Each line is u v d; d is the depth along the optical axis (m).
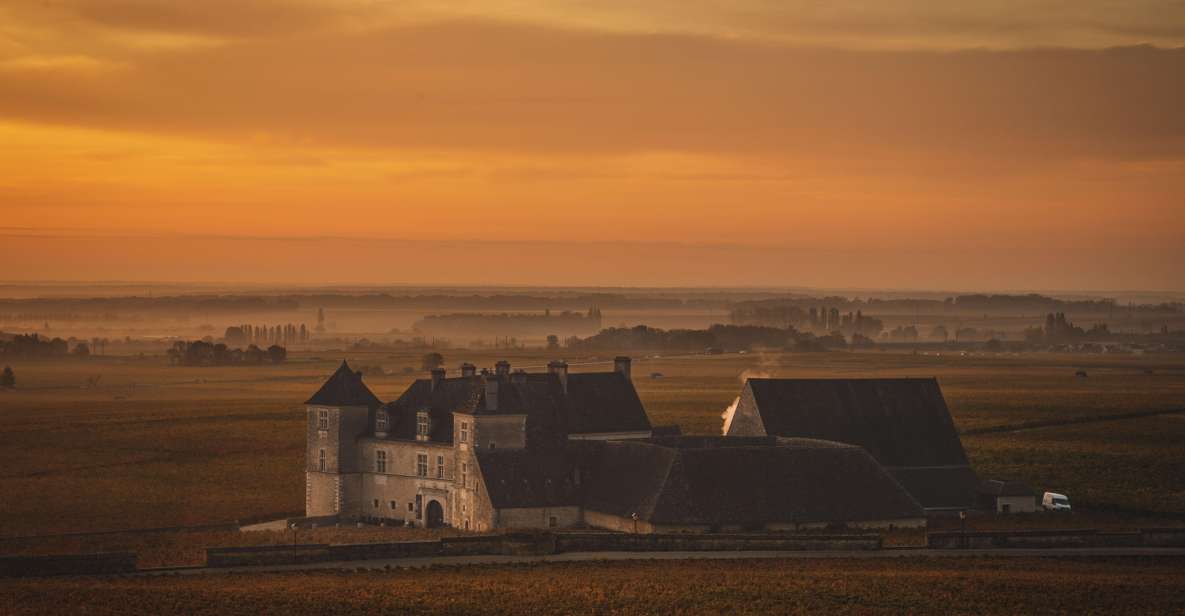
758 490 186.25
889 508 189.38
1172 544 169.12
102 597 133.25
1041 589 140.88
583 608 132.38
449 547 160.38
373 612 129.50
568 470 197.12
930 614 132.25
